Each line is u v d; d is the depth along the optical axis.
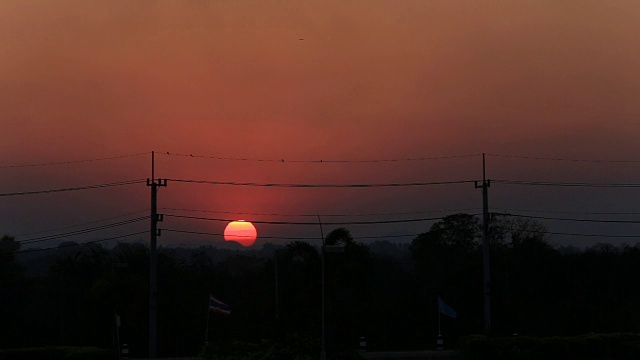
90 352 38.66
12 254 67.94
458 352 46.97
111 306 52.06
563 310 69.00
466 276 68.75
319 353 36.78
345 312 65.12
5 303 65.19
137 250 72.69
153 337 47.50
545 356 42.00
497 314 67.50
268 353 36.28
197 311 70.25
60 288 65.62
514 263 73.56
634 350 42.66
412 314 68.31
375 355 48.00
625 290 72.62
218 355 37.06
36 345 61.91
